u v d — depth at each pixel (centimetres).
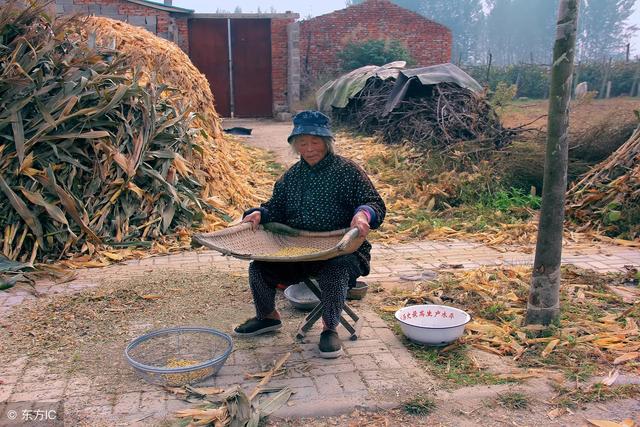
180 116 732
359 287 471
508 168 880
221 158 844
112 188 627
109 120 646
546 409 311
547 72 3069
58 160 606
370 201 360
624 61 2966
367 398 317
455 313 399
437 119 1076
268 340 392
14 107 598
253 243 373
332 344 364
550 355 365
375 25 2489
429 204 826
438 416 305
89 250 578
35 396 317
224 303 454
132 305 449
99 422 294
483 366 354
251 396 314
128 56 704
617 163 754
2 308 444
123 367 351
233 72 1950
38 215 573
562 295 469
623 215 690
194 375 327
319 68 2477
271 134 1516
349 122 1510
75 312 433
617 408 311
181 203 660
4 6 639
